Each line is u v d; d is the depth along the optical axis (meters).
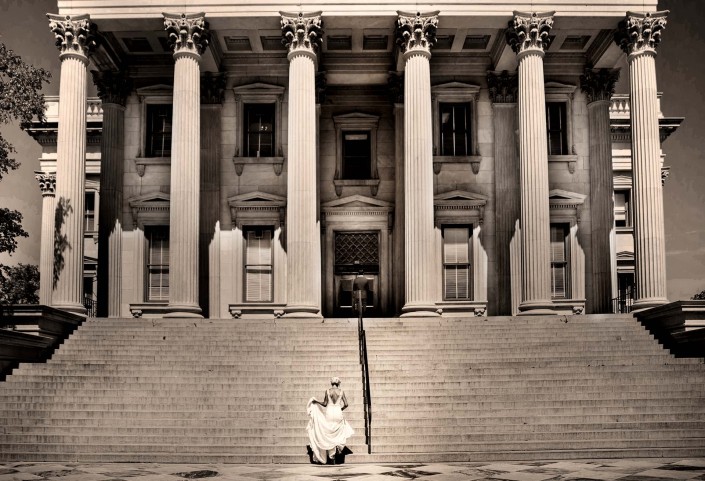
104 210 33.59
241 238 33.84
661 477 13.80
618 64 34.78
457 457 16.72
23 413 19.28
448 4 29.97
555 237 34.72
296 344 24.16
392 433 17.92
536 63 29.72
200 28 29.69
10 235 27.91
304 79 29.33
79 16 29.66
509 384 20.69
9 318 23.62
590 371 21.38
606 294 33.59
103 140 33.97
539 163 29.02
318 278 33.91
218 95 34.41
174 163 28.86
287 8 29.83
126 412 19.25
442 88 34.81
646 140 29.25
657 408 19.14
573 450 17.03
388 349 23.77
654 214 28.78
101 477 14.50
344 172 35.94
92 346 24.28
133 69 34.72
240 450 17.20
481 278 34.00
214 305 33.09
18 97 26.33
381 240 35.47
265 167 34.38
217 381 21.30
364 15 29.83
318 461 16.44
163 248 34.28
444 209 34.44
